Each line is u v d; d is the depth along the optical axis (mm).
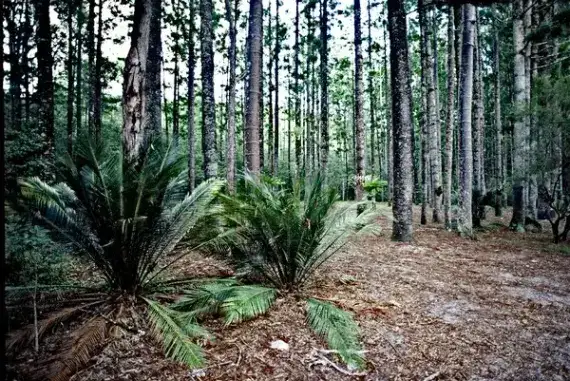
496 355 3439
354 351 3334
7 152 4219
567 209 8688
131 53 5562
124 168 3916
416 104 24188
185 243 4500
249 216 4480
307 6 16766
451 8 10508
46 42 7781
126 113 5508
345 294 4852
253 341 3531
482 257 7258
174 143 4453
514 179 10070
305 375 3047
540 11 11258
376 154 35688
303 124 25906
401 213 8633
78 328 3439
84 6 13383
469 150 9523
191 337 3488
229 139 10906
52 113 7684
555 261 6984
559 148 8680
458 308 4527
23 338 3137
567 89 8383
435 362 3311
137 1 5629
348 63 19375
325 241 5141
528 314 4375
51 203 3627
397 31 8391
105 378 2848
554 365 3285
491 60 22406
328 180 5285
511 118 10492
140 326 3637
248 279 5051
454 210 11656
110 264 4090
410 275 5875
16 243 3445
